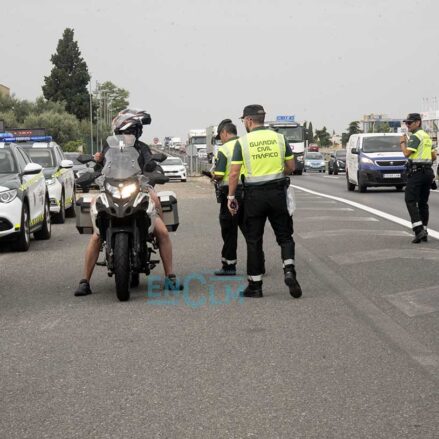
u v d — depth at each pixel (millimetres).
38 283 10836
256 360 6664
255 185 9250
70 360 6785
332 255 12789
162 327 7945
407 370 6289
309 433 4965
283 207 9242
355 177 31531
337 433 4957
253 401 5598
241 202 10641
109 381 6145
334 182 42344
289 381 6059
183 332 7711
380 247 13648
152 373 6336
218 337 7488
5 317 8633
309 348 7027
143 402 5621
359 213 20734
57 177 19828
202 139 89312
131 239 9328
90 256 9828
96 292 10008
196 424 5160
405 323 7961
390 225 17516
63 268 12164
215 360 6684
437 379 6031
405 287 9883
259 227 9391
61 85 126250
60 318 8492
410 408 5383
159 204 9844
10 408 5559
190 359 6730
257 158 9234
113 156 9430
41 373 6414
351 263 11930
